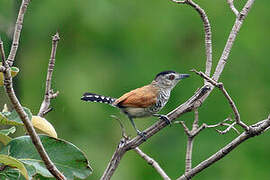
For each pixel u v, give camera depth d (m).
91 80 15.55
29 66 15.46
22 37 15.30
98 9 15.77
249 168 13.74
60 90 15.50
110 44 15.88
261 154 13.87
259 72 15.02
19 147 5.21
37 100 15.22
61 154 5.33
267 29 15.38
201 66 15.16
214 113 14.17
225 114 14.18
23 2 5.95
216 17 15.48
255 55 15.16
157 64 15.38
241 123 6.26
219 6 15.56
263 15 15.50
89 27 15.77
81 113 15.20
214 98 14.35
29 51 15.47
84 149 14.91
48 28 15.58
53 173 4.86
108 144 15.05
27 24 15.48
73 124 15.24
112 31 15.89
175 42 15.64
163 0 16.06
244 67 15.10
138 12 16.02
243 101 14.66
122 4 16.03
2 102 6.84
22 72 15.06
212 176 13.74
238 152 13.93
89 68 15.73
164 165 14.15
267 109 14.56
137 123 14.99
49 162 4.81
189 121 14.20
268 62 15.06
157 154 14.27
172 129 14.45
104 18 15.81
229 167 13.81
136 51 15.70
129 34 15.86
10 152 5.18
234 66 15.11
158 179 13.99
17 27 5.91
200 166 6.47
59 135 15.13
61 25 15.66
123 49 15.81
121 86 15.34
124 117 15.14
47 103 6.82
